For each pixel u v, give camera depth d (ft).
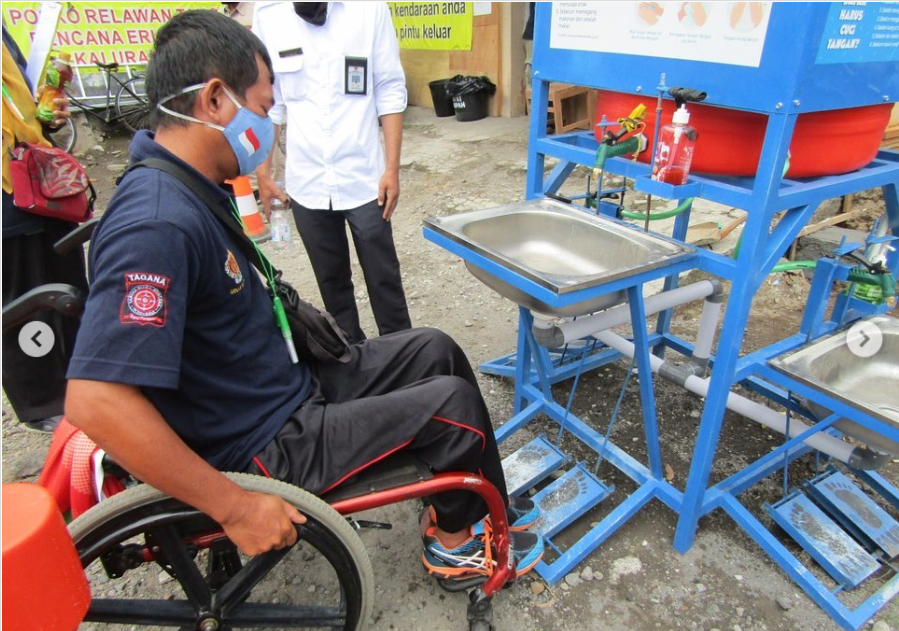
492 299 10.98
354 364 5.17
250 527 3.63
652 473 6.24
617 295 5.49
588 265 6.07
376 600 5.55
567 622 5.33
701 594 5.56
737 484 6.12
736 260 4.94
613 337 6.87
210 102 3.85
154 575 5.81
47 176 6.66
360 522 5.20
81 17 21.17
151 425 3.27
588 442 6.82
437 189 16.70
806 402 6.50
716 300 6.29
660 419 7.84
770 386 7.21
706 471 5.57
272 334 4.54
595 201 6.71
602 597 5.56
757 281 4.91
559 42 5.94
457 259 12.62
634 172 5.56
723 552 6.00
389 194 7.60
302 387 4.66
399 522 6.36
